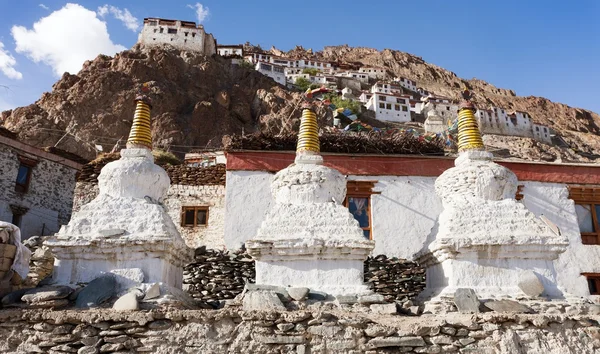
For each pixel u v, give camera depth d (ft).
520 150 286.46
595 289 60.54
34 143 188.96
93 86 218.59
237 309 29.09
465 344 27.50
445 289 34.45
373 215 59.26
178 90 240.53
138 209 33.99
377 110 305.94
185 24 309.83
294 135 65.21
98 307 29.37
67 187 98.63
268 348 26.84
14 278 30.96
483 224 36.06
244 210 58.65
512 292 33.78
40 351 26.48
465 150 41.19
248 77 286.66
